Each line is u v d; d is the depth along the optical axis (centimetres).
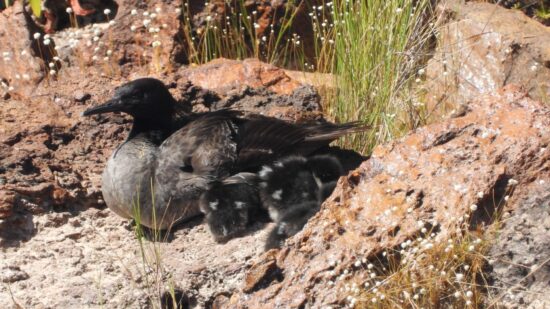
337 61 1673
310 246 1099
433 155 1131
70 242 1255
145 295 1146
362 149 1492
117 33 1730
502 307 1054
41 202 1298
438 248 1059
